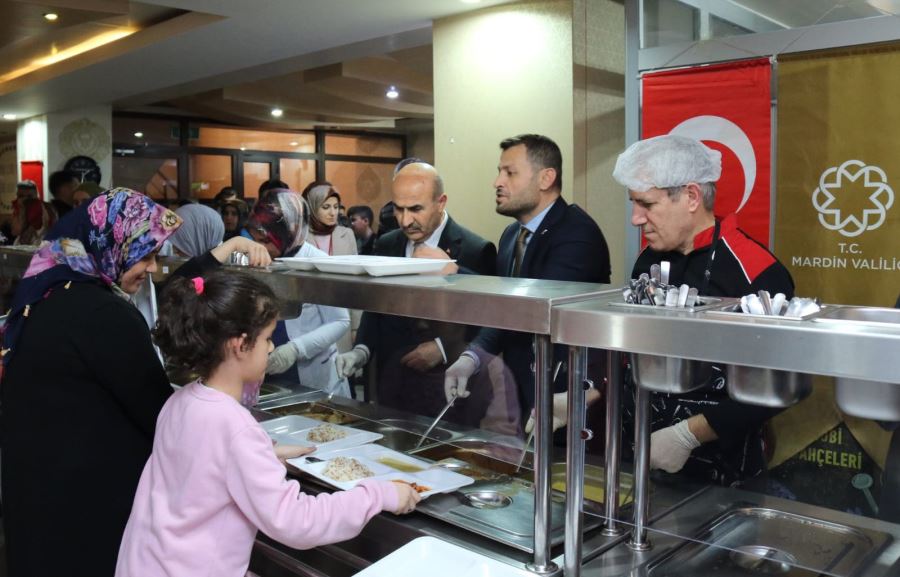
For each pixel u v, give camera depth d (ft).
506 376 5.01
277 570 5.41
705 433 3.93
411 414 5.74
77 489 5.10
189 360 4.35
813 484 3.59
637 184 6.17
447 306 4.46
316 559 5.19
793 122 9.66
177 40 16.55
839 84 9.27
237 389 4.52
